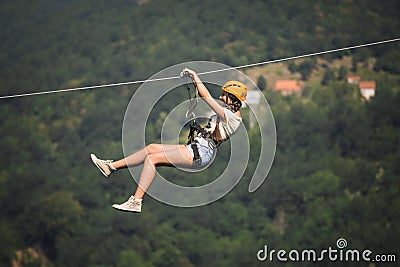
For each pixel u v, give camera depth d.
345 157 137.50
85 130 151.75
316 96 151.75
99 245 125.75
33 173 143.00
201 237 122.94
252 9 188.12
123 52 181.00
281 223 124.69
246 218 124.31
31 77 176.00
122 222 127.00
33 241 128.50
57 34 192.50
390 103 146.25
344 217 123.81
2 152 149.12
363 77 161.12
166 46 180.12
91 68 176.75
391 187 129.38
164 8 194.12
